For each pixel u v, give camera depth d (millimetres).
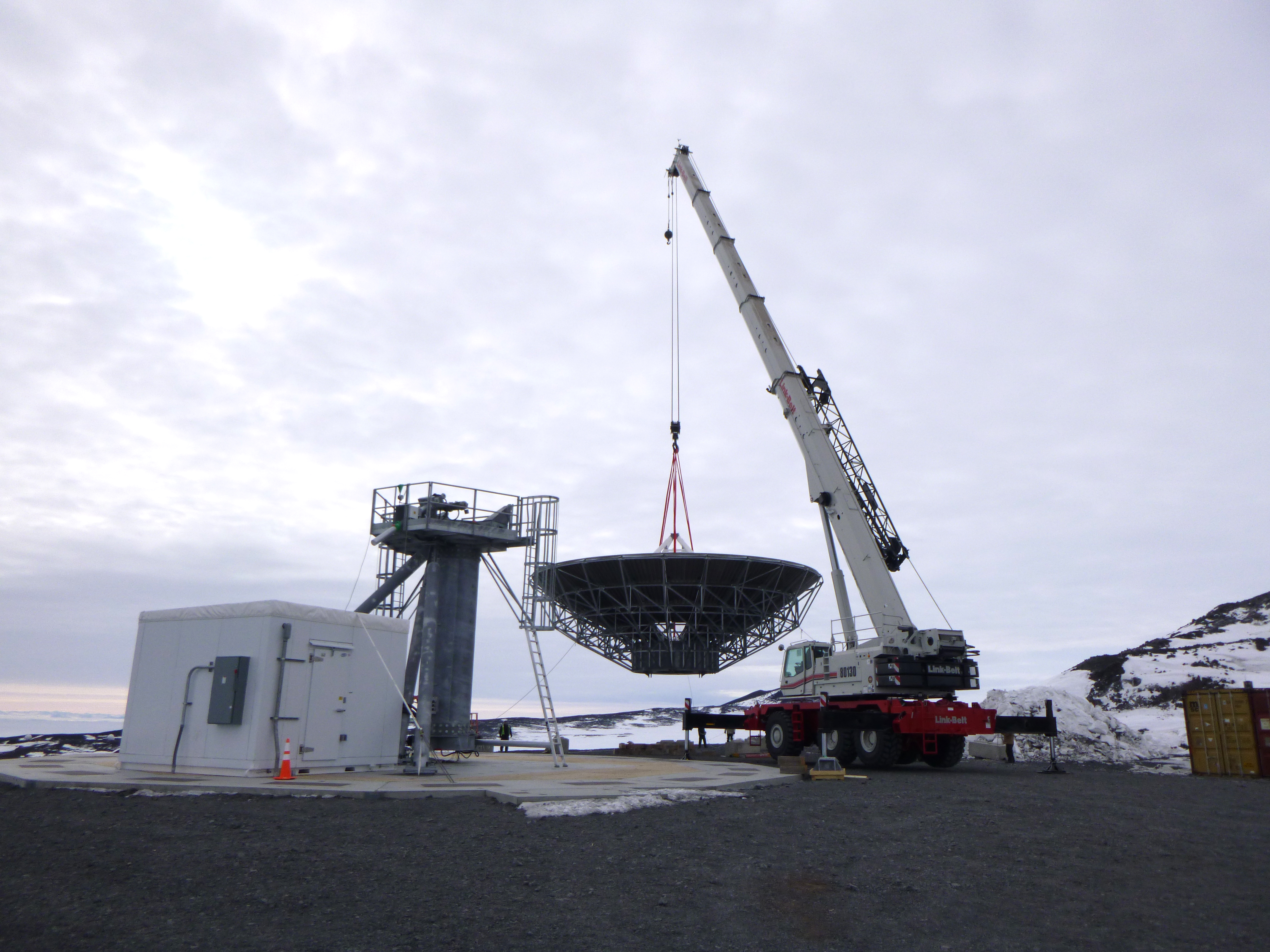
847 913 8023
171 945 6555
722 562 33562
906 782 20953
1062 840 11742
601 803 13180
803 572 35969
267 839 10414
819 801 15789
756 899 8398
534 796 13844
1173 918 8039
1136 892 8945
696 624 34688
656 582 33875
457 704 23750
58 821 11297
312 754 18422
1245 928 7730
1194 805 16344
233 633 18328
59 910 7285
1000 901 8523
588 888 8602
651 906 8070
